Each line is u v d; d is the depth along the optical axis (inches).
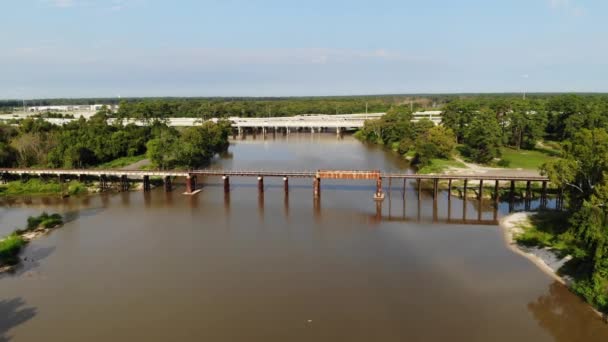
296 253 2591.0
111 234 2962.6
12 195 4040.4
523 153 5319.9
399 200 3764.8
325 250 2632.9
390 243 2733.8
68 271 2381.9
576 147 2706.7
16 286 2220.7
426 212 3408.0
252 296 2082.9
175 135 5989.2
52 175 4485.7
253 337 1771.7
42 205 3747.5
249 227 3080.7
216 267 2406.5
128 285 2210.9
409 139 6136.8
